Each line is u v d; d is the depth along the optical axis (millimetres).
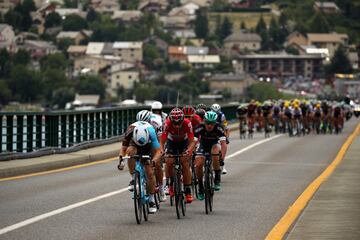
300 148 61938
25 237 22938
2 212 27375
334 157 53250
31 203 29562
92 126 58125
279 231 23609
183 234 23844
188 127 28125
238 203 30594
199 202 30969
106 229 24484
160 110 32719
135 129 26438
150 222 25969
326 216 25609
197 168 28469
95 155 49344
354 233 22656
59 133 51469
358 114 138375
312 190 33938
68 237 23031
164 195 29344
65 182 36812
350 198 30094
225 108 101438
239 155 54875
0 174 38844
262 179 39250
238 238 23219
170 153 28281
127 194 32500
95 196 31750
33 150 49062
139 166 26062
